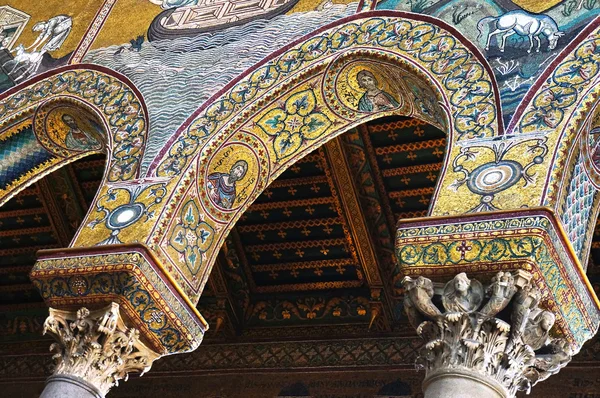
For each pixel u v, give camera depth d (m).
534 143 7.85
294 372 13.05
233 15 10.39
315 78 9.38
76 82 10.43
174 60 10.18
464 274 7.21
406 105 9.18
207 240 9.14
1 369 14.43
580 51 8.38
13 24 11.39
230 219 9.34
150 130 9.58
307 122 9.45
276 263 13.22
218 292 13.32
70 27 11.10
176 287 8.66
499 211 7.35
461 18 9.05
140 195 9.05
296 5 10.10
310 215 12.70
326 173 12.21
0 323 14.53
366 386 12.62
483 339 7.13
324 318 13.16
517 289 7.13
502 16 8.91
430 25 9.13
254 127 9.43
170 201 8.91
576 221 7.79
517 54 8.59
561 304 7.41
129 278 8.38
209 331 13.57
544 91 8.20
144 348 8.63
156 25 10.70
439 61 8.81
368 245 12.51
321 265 13.02
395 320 12.80
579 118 7.90
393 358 12.67
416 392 12.37
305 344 13.17
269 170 9.45
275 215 12.83
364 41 9.29
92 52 10.71
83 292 8.50
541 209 7.23
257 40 9.93
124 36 10.74
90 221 8.99
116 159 9.50
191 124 9.48
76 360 8.41
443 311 7.27
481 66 8.62
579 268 7.48
